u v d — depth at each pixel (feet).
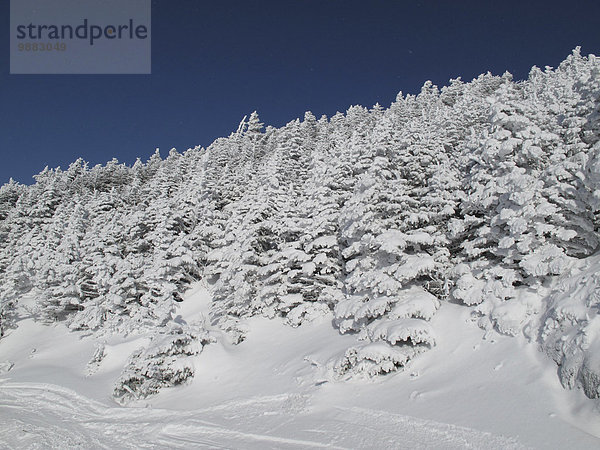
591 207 57.11
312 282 90.84
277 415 53.47
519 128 61.67
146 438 54.49
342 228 81.92
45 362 109.60
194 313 114.32
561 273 54.75
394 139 80.43
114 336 113.19
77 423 64.90
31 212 190.60
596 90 62.08
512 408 40.91
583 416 36.65
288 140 178.91
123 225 145.79
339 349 65.72
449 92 225.97
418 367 55.42
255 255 95.45
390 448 39.45
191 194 146.41
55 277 141.49
